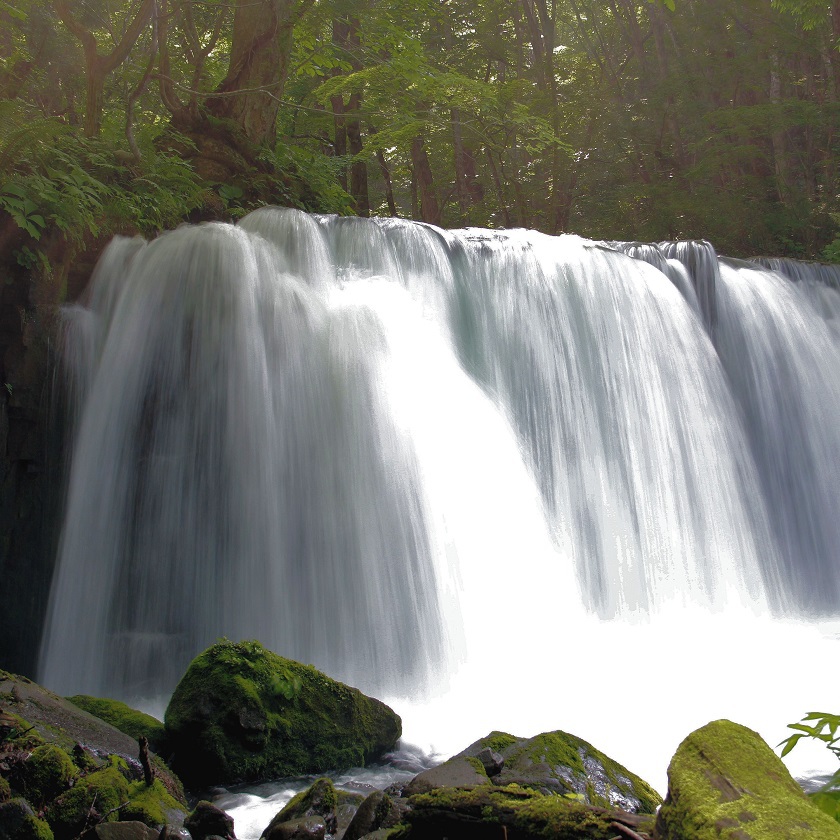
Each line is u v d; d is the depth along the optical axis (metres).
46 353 8.52
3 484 8.14
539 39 26.23
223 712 5.30
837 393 13.16
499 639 8.52
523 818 2.87
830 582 12.18
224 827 4.02
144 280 8.98
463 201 28.58
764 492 11.99
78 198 8.77
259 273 8.98
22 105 11.07
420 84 17.06
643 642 9.05
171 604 8.25
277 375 8.70
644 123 25.84
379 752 5.83
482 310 10.57
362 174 22.80
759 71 24.08
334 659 8.07
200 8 15.61
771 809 2.17
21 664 8.17
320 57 16.39
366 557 8.30
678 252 12.60
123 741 4.97
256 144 13.61
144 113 15.57
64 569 8.43
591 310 11.17
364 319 9.22
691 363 11.69
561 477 10.30
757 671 8.12
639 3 28.69
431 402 9.14
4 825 3.73
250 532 8.33
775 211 22.62
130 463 8.52
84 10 12.54
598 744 6.28
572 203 27.20
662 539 10.68
